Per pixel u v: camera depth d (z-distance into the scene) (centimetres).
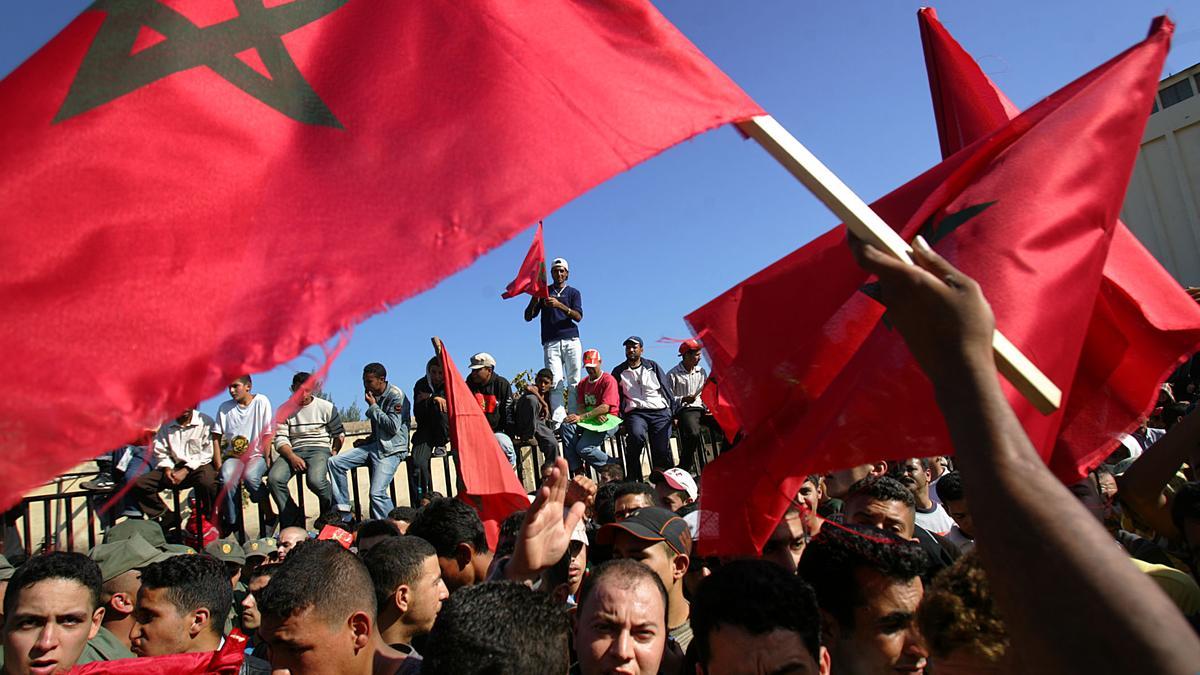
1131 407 232
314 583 243
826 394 222
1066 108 214
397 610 317
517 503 435
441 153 163
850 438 204
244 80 162
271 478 756
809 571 268
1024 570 94
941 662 194
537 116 166
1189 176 1343
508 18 174
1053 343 185
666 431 925
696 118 164
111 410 137
